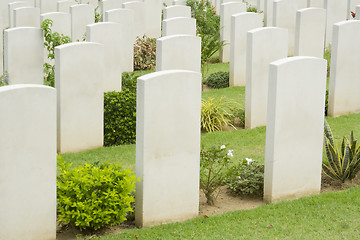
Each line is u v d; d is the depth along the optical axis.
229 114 12.69
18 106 7.10
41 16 16.89
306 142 9.01
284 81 8.63
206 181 9.34
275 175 8.82
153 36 20.55
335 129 12.22
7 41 13.84
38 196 7.40
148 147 7.89
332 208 8.63
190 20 15.46
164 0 23.69
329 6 18.33
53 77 13.22
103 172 7.83
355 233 7.93
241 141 11.66
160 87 7.84
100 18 20.91
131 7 18.97
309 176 9.15
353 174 9.64
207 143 11.52
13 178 7.18
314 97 8.95
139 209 8.05
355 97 13.18
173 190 8.20
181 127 8.10
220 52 18.38
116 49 13.80
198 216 8.45
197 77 8.12
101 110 11.32
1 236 7.20
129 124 11.69
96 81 11.15
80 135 11.17
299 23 15.55
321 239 7.75
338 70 12.75
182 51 12.30
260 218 8.31
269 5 20.67
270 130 8.75
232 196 9.22
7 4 22.36
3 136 7.05
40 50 14.24
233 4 18.20
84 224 7.70
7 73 13.79
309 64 8.80
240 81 15.49
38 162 7.34
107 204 7.77
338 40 12.58
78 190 7.68
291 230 7.98
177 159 8.16
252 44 12.09
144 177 7.95
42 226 7.48
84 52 10.93
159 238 7.70
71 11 18.38
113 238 7.68
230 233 7.88
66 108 10.93
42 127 7.31
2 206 7.15
